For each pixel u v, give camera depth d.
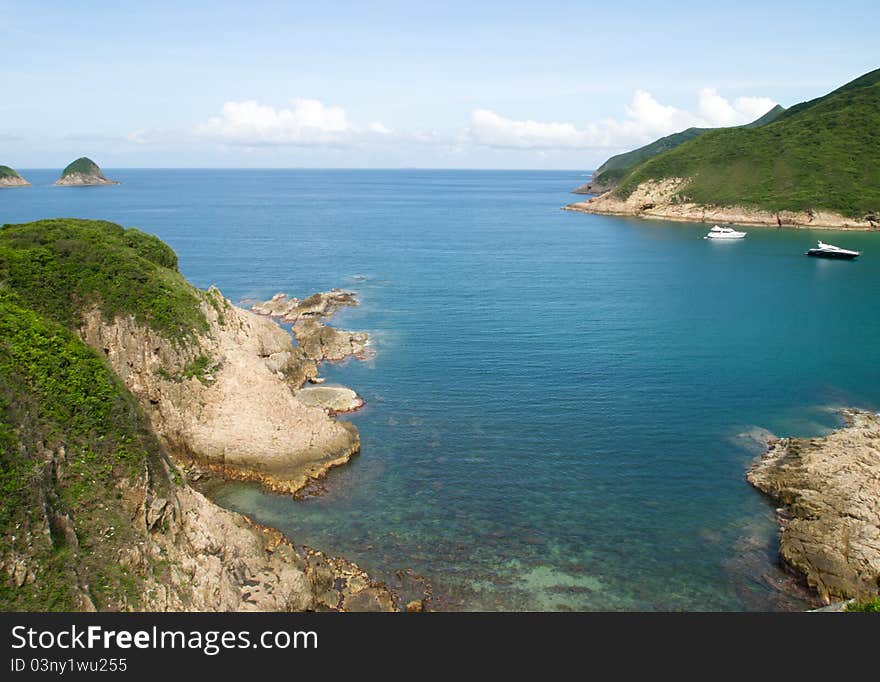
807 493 44.34
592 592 36.38
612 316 94.81
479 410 60.50
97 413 33.34
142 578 29.62
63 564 27.33
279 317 91.75
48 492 28.88
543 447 53.34
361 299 104.06
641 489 47.22
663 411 60.56
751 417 59.50
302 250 153.38
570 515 43.81
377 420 58.22
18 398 31.20
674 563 39.12
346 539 40.94
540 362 73.62
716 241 174.00
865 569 36.53
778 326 89.56
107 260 54.62
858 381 68.56
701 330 87.31
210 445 49.22
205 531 34.59
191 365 52.16
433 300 104.38
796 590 36.91
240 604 32.16
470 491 46.66
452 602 35.16
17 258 51.59
